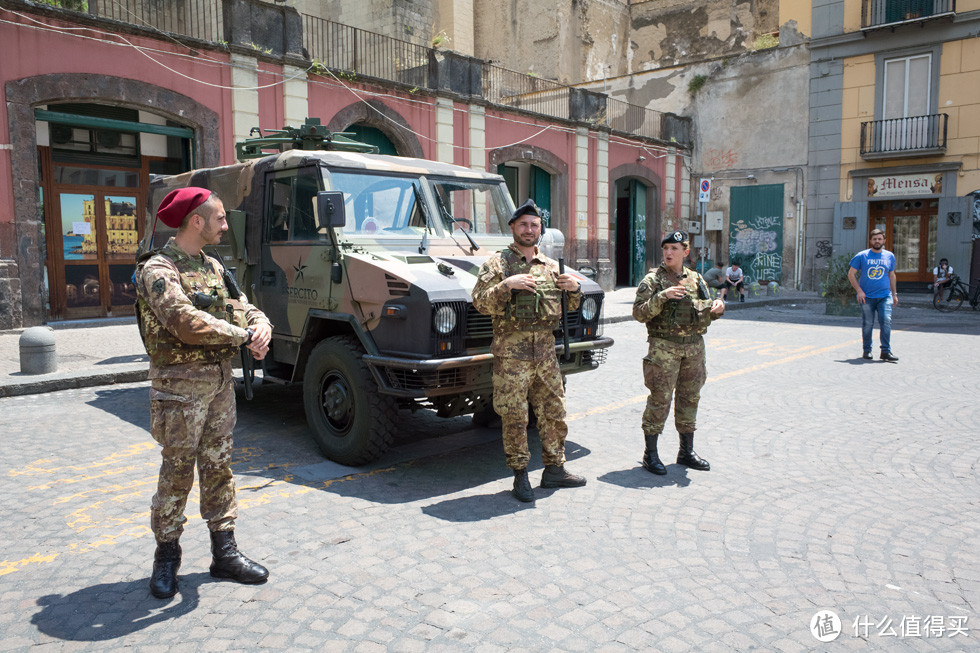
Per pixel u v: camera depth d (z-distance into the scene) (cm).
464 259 578
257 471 531
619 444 605
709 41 3016
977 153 2138
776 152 2542
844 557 378
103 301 1417
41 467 543
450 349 500
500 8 2889
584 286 582
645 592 340
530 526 422
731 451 580
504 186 696
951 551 384
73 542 405
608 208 2406
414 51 1817
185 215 331
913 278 2330
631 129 2530
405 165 625
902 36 2233
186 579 358
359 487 495
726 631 305
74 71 1241
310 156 576
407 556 381
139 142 1438
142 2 1579
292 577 358
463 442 615
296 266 594
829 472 523
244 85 1457
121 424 674
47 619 320
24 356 845
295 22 1538
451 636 302
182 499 341
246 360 477
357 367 525
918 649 291
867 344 1028
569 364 576
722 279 2089
